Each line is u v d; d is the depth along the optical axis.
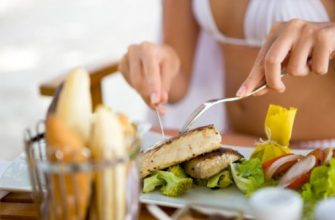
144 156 0.77
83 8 4.14
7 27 3.76
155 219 0.72
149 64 1.02
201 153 0.77
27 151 0.63
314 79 1.14
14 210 0.76
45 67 3.02
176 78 1.27
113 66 1.19
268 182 0.76
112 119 0.59
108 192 0.59
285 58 0.89
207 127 0.79
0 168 0.85
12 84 2.80
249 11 1.18
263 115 1.19
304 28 0.87
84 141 0.60
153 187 0.76
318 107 1.15
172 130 1.03
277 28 0.91
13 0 4.39
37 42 3.44
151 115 1.32
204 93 1.34
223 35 1.23
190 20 1.29
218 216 0.61
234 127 1.25
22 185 0.78
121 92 2.66
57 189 0.59
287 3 1.17
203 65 1.32
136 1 4.25
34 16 3.98
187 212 0.61
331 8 1.18
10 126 2.35
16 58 3.18
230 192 0.77
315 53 0.87
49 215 0.62
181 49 1.30
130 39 3.40
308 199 0.72
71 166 0.58
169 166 0.77
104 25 3.71
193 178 0.78
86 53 3.21
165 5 1.31
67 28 3.68
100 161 0.58
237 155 0.78
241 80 1.23
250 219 0.69
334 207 0.60
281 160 0.76
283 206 0.58
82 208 0.59
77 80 0.60
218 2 1.21
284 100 1.16
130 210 0.61
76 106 0.60
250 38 1.19
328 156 0.75
